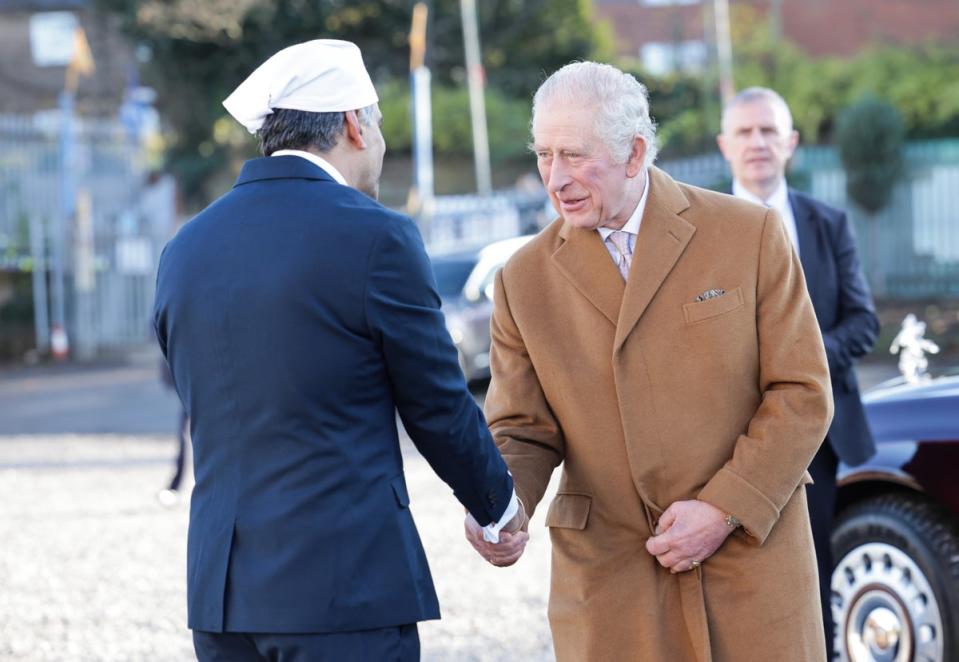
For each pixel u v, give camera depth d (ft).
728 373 16.14
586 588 16.49
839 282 23.13
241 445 14.62
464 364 79.15
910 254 117.19
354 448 14.56
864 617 23.76
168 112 164.55
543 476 16.81
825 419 16.14
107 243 123.13
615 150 15.85
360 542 14.38
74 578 35.22
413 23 158.61
